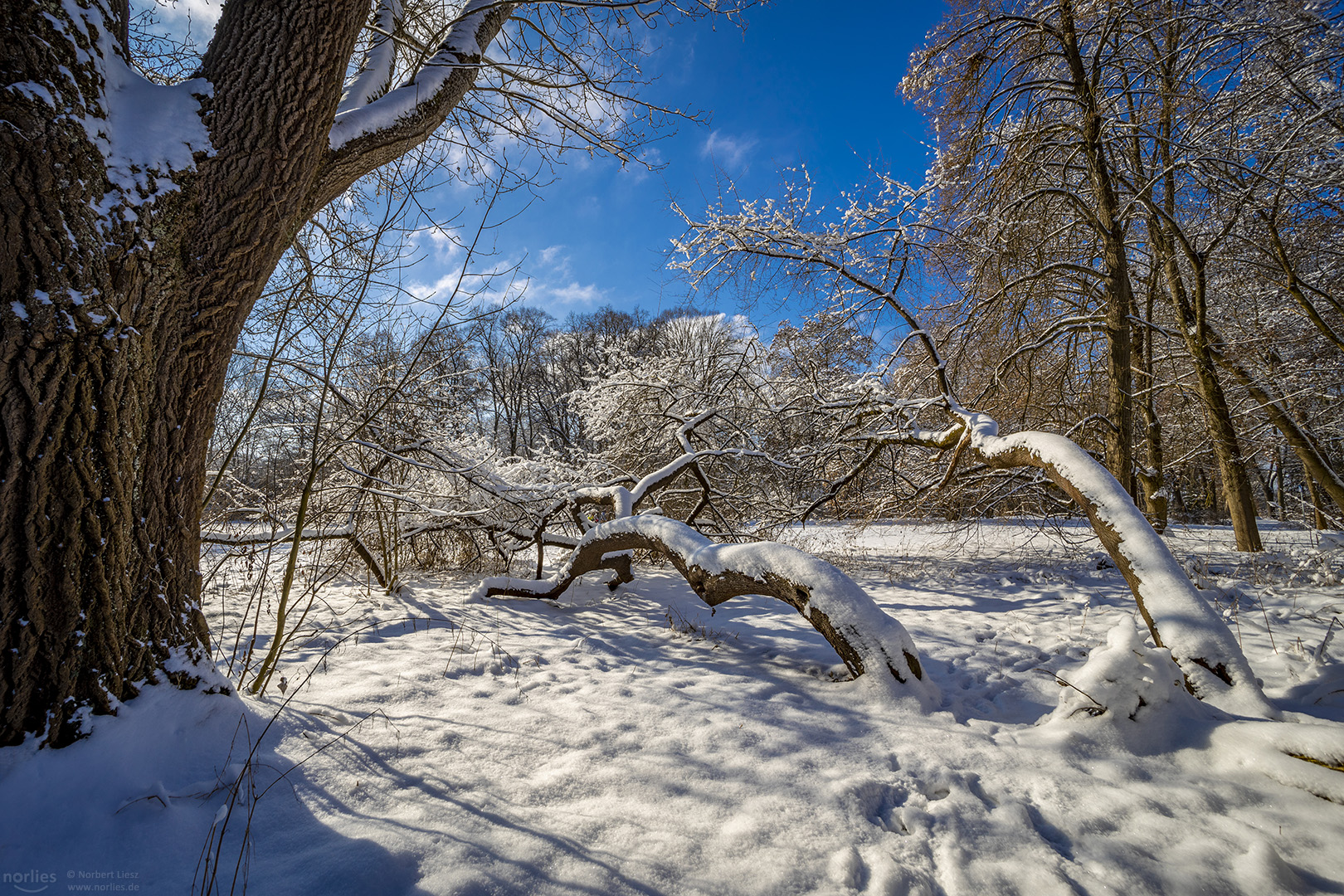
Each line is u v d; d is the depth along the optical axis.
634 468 10.48
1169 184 9.28
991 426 6.38
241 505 6.06
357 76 3.76
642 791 2.42
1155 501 8.91
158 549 2.43
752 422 10.06
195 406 2.59
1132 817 2.32
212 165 2.49
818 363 9.88
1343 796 2.32
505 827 2.13
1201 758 2.72
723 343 10.76
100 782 2.01
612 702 3.30
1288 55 7.55
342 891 1.78
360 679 3.43
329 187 3.10
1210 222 8.97
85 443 2.13
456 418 7.34
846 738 2.96
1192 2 8.41
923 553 9.28
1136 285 11.21
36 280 2.01
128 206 2.23
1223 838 2.19
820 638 4.64
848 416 9.16
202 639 2.60
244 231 2.60
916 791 2.52
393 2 4.22
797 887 1.91
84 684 2.12
